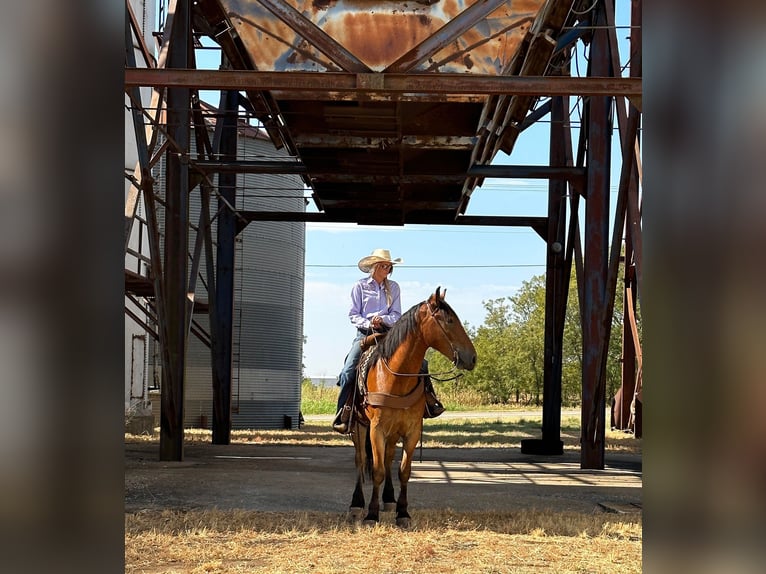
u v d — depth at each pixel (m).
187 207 15.12
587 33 15.50
